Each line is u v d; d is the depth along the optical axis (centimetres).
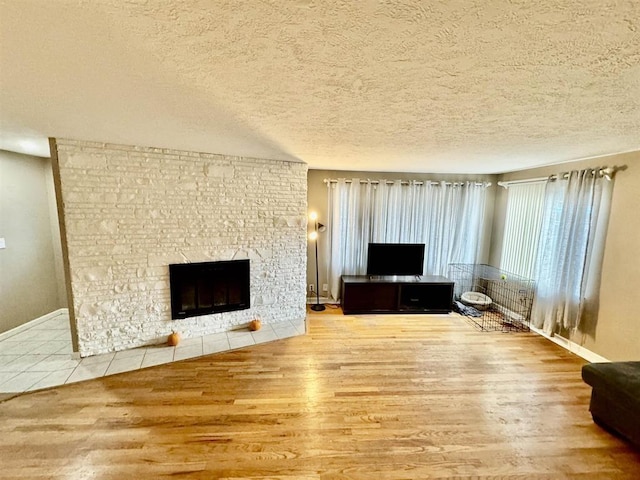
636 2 79
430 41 103
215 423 221
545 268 373
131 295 320
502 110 174
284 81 139
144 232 317
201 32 101
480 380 282
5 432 209
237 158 353
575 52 107
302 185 393
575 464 190
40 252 383
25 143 298
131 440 203
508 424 225
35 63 125
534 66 119
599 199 312
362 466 186
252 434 211
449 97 155
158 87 149
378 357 324
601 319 312
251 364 305
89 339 306
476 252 495
